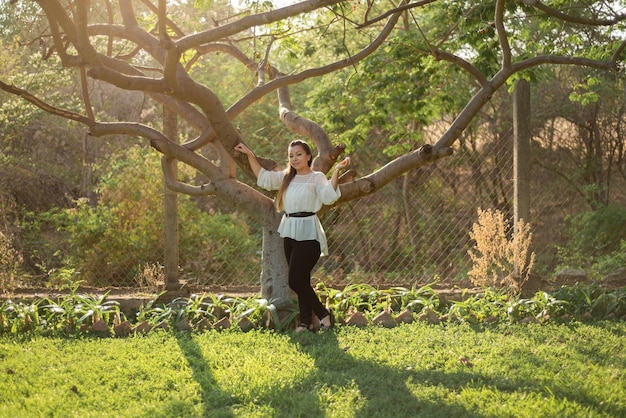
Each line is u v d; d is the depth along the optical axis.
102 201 10.89
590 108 13.13
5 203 11.61
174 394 4.30
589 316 6.56
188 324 6.23
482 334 5.84
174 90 5.46
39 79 12.30
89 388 4.43
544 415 3.74
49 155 14.27
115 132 6.46
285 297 6.46
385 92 8.80
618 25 7.98
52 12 4.88
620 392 4.16
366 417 3.82
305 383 4.43
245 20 4.84
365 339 5.67
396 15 6.57
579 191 12.91
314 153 11.33
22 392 4.38
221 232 10.38
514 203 7.55
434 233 9.16
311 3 4.77
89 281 10.00
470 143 11.89
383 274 8.48
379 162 12.52
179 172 10.79
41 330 6.13
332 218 9.46
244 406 4.07
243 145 6.25
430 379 4.52
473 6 7.56
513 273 7.20
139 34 6.38
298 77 6.63
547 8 5.89
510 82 8.21
